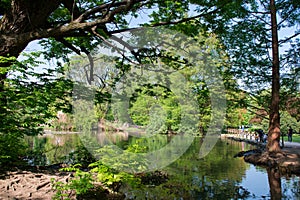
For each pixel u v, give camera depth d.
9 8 6.35
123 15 8.79
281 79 13.88
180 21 7.40
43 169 6.57
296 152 13.07
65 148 13.38
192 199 6.19
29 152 9.91
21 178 5.18
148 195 6.23
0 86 5.92
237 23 13.51
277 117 12.84
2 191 4.57
